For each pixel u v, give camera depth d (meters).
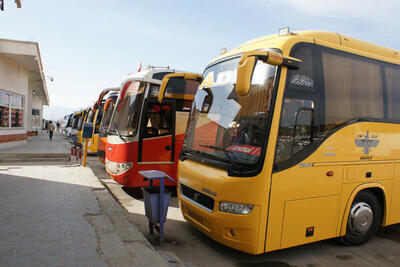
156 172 4.79
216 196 4.00
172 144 7.83
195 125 5.02
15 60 15.11
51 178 8.23
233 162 3.91
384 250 4.84
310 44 4.30
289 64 3.91
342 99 4.52
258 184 3.69
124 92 7.40
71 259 3.54
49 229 4.48
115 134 7.81
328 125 4.32
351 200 4.56
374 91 4.96
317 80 4.27
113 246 3.96
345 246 4.94
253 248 3.73
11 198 6.10
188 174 4.72
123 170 7.41
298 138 4.01
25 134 17.52
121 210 5.56
